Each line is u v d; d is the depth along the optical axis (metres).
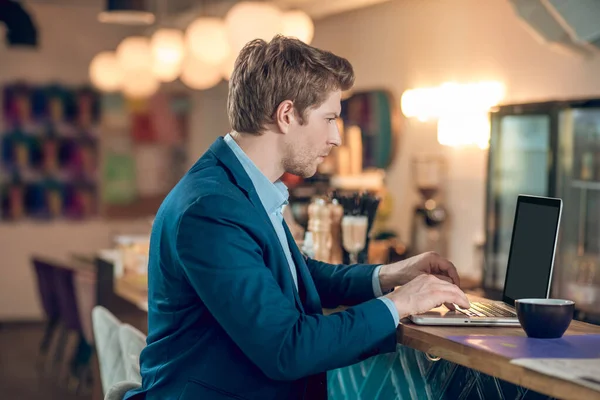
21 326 10.70
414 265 2.48
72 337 9.54
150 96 11.41
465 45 6.95
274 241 2.13
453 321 2.11
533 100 6.27
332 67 2.23
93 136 11.21
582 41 5.09
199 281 2.00
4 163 10.95
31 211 11.04
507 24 6.51
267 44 2.24
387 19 7.91
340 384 2.85
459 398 2.23
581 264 5.08
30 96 10.98
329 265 2.67
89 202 11.23
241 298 1.96
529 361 1.65
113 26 11.18
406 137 7.69
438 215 7.00
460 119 6.92
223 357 2.08
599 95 5.68
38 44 9.97
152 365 2.18
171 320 2.13
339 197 3.43
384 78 7.96
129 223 11.37
